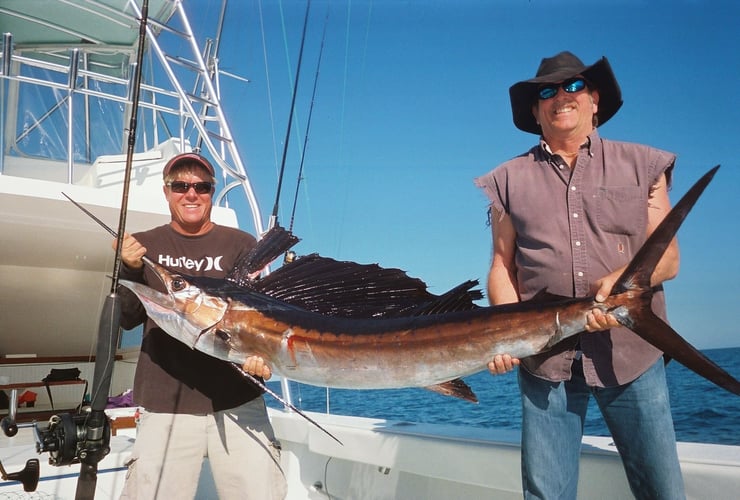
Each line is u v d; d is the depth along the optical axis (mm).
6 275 4512
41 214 3564
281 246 2363
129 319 2410
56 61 5523
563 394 1861
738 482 1764
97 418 1988
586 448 2145
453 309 2000
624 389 1783
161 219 3770
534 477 1820
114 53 5602
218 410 2365
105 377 1996
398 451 2621
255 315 2170
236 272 2309
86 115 5500
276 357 2129
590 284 1832
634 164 1851
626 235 1839
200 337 2188
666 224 1667
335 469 3121
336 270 2219
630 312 1683
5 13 4766
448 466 2426
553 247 1883
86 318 5000
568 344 1816
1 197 3359
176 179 2479
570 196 1891
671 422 1765
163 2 4688
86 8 4750
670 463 1726
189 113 4137
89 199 3535
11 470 2791
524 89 2088
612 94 2025
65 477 2867
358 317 2125
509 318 1845
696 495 1837
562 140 1946
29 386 4156
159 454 2283
